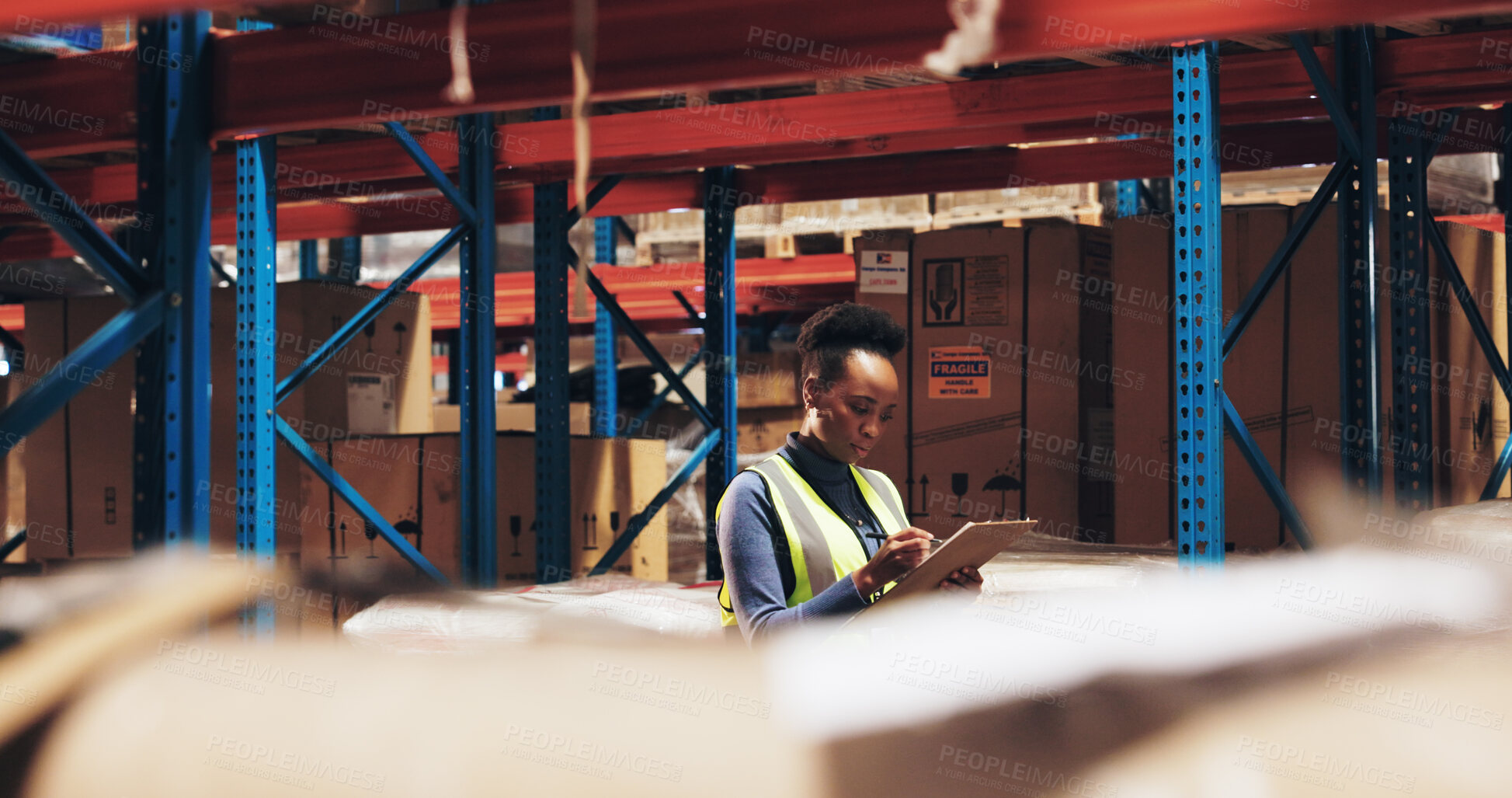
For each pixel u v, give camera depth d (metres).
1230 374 4.21
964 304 4.77
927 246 4.83
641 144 4.45
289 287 4.77
